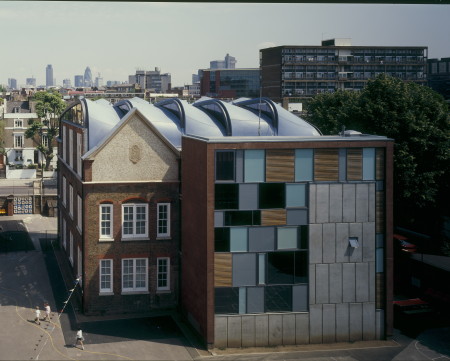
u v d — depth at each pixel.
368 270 40.50
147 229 45.34
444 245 58.84
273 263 39.38
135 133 44.75
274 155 39.00
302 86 169.50
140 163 45.06
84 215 44.12
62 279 54.00
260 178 38.94
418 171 57.81
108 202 44.50
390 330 40.88
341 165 39.84
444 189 61.12
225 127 52.38
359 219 40.19
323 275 39.94
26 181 110.38
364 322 40.62
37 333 40.97
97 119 48.16
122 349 38.44
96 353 37.72
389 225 40.38
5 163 118.00
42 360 36.41
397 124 56.53
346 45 180.25
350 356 38.12
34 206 83.75
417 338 41.47
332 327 40.22
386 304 40.59
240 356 37.78
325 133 72.06
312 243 39.69
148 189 45.09
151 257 45.47
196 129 51.47
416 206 63.44
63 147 62.03
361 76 172.12
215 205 38.50
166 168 45.50
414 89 64.25
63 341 39.62
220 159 38.38
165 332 41.62
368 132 58.09
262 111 56.03
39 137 118.94
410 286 53.31
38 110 113.19
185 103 55.19
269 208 39.12
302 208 39.53
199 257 40.25
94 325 42.75
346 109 63.12
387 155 40.09
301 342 39.94
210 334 38.56
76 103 52.84
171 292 46.03
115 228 44.72
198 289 40.53
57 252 63.78
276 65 169.88
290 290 39.66
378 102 57.75
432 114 59.41
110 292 44.97
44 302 47.62
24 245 66.44
